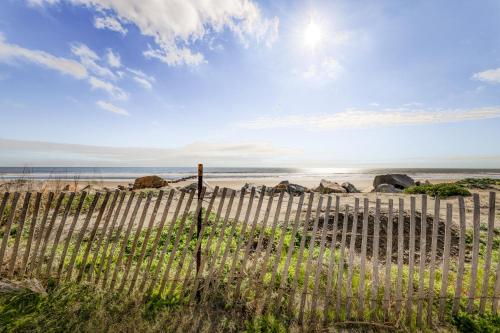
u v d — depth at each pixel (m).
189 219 7.95
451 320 3.48
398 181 24.42
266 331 3.28
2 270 4.19
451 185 16.61
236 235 6.54
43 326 3.18
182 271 4.46
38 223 7.32
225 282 4.11
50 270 4.29
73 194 4.13
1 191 9.36
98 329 3.16
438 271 4.87
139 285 3.91
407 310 3.46
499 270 3.57
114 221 4.01
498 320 3.44
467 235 6.75
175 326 3.27
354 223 3.69
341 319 3.51
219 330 3.24
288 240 6.24
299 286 4.14
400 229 3.60
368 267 4.87
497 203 11.77
